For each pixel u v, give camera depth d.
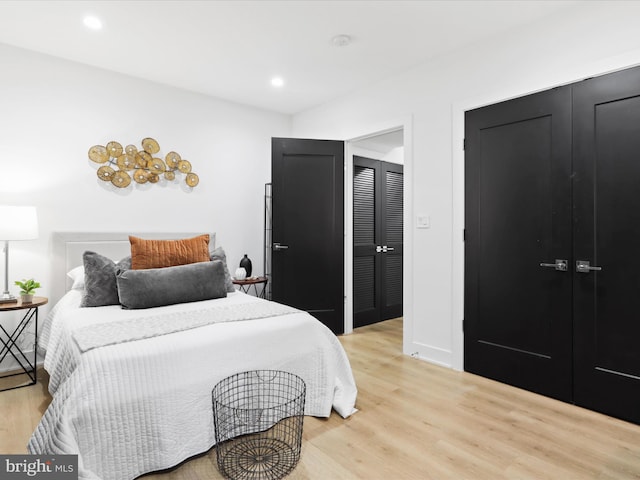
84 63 3.18
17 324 2.91
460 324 2.93
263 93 3.89
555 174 2.43
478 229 2.82
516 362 2.61
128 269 2.79
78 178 3.16
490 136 2.76
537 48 2.50
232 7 2.38
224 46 2.89
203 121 3.91
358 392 2.52
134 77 3.46
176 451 1.68
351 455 1.80
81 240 3.13
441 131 3.05
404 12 2.44
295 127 4.59
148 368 1.66
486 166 2.78
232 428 1.79
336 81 3.58
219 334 1.93
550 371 2.45
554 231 2.44
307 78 3.51
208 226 3.94
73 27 2.61
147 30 2.66
